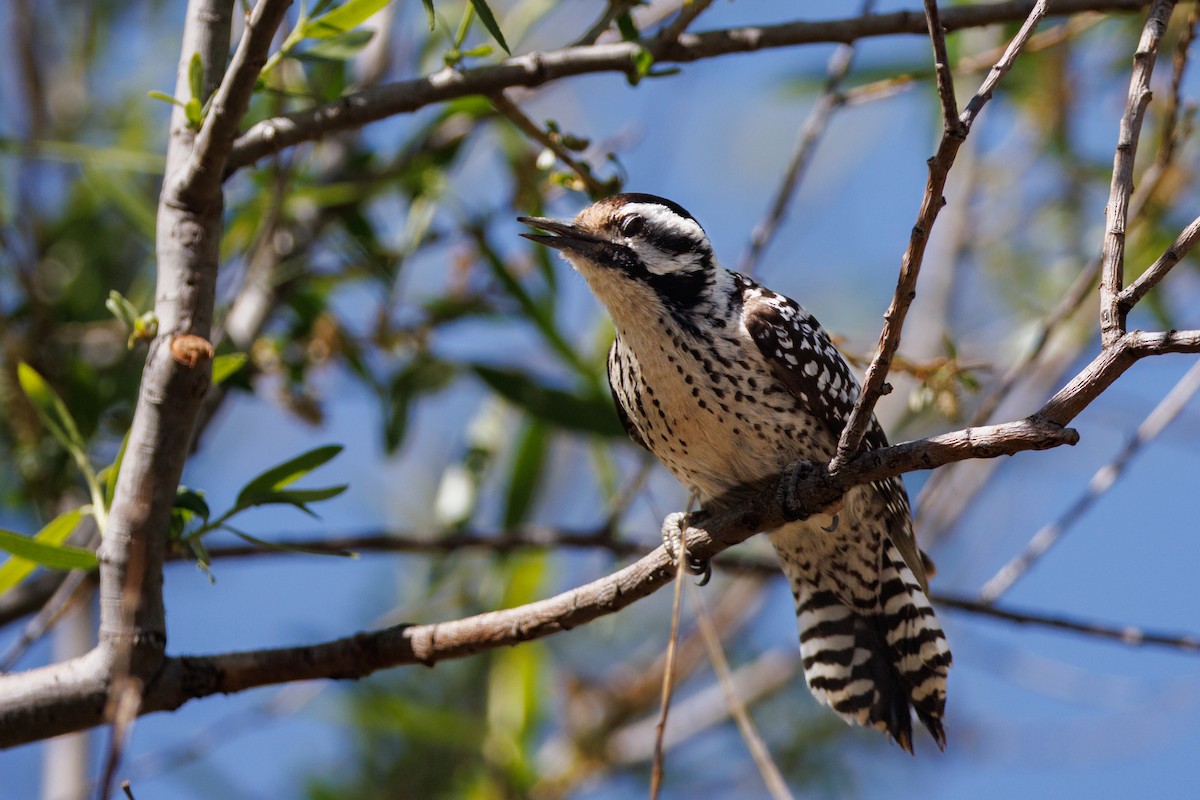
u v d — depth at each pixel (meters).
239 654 6.23
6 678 5.86
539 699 10.40
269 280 9.70
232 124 5.80
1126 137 5.60
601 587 6.30
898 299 5.45
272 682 6.26
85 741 9.58
